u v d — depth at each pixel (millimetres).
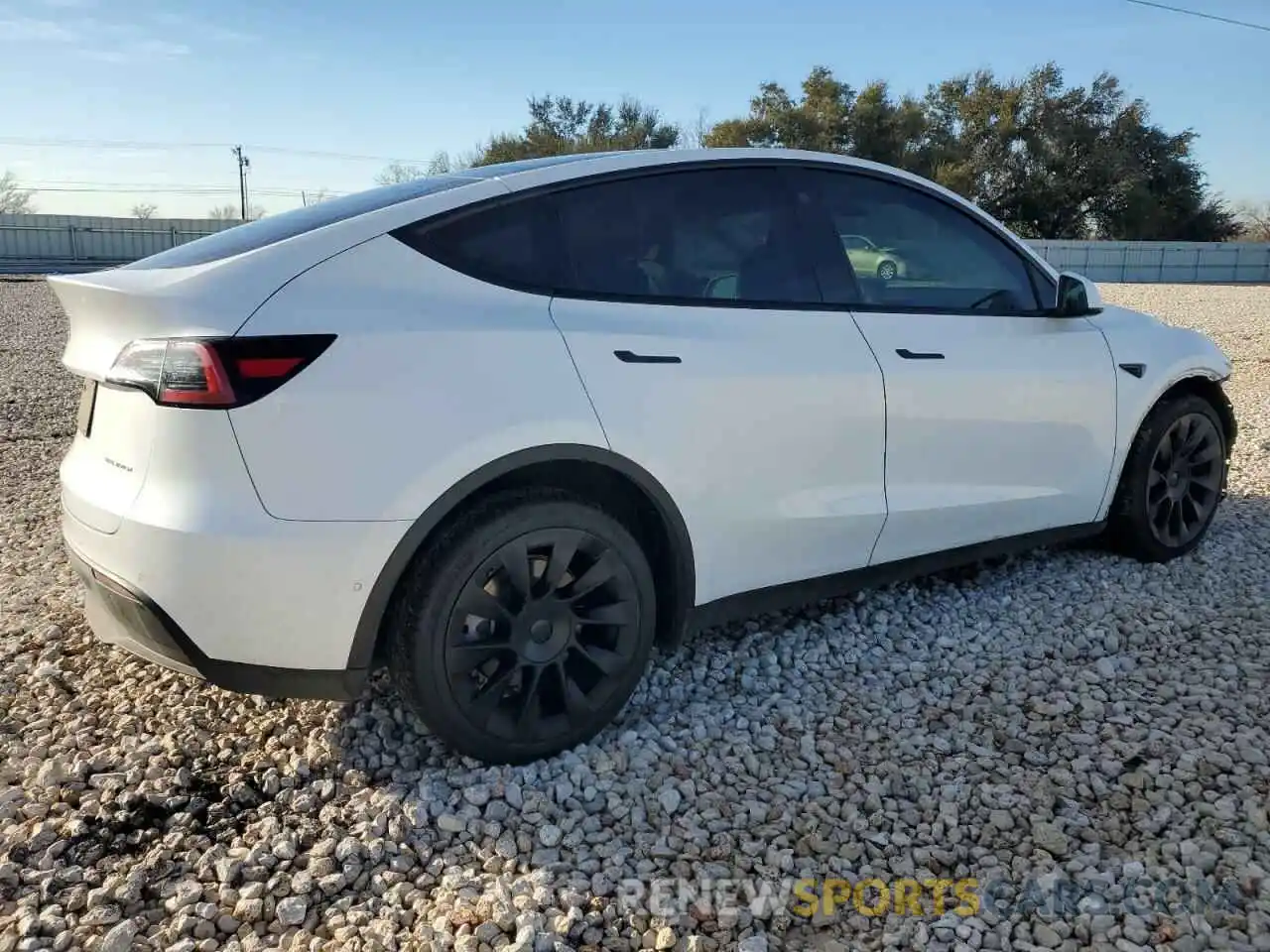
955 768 2883
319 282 2584
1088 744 2994
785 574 3332
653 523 3084
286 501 2463
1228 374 4641
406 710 3168
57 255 42844
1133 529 4398
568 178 3055
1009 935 2238
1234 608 4000
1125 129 51875
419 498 2576
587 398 2807
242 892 2365
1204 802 2666
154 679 3438
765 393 3141
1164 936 2203
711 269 3227
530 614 2793
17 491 6051
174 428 2457
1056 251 45469
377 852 2508
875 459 3443
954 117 52844
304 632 2545
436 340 2633
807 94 50938
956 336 3691
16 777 2848
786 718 3193
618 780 2834
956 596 4148
